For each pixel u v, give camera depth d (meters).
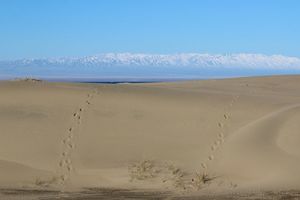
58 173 21.94
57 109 28.27
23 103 28.67
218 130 26.81
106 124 27.19
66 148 24.81
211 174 21.03
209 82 49.31
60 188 18.73
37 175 21.28
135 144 25.25
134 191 17.78
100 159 23.78
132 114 28.23
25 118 27.28
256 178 19.84
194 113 28.67
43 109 28.20
